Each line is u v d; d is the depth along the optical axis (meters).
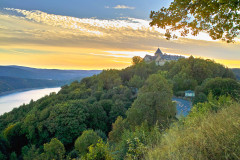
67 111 44.75
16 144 47.59
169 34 7.45
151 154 4.12
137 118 28.50
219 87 46.09
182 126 5.75
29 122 46.75
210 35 7.29
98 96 75.56
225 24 6.66
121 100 60.56
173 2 6.53
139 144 5.27
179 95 66.06
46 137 41.72
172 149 3.68
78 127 42.44
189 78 79.31
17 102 194.62
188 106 46.81
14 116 80.44
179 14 6.61
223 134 3.47
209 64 93.81
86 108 48.94
